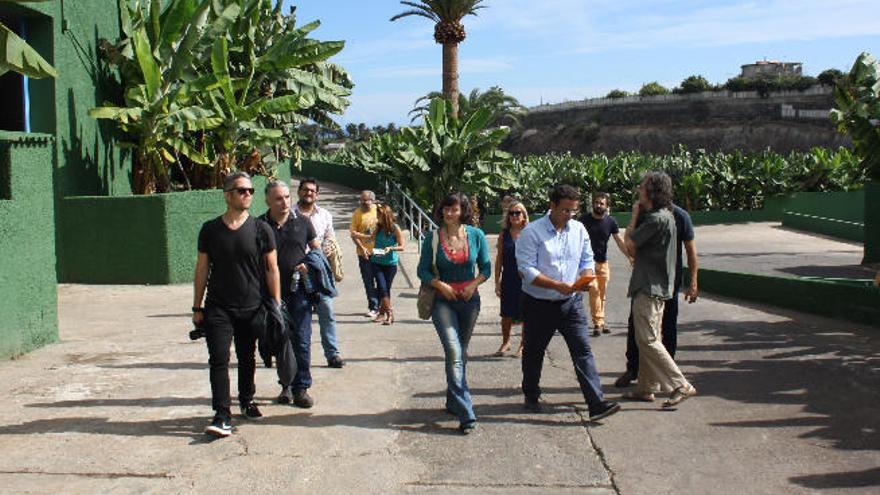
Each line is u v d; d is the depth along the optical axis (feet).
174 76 44.68
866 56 45.78
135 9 49.16
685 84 256.52
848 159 98.17
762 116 234.99
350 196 99.76
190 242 43.34
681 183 97.04
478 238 18.54
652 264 18.98
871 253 55.77
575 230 18.57
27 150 25.07
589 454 16.33
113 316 33.06
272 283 17.62
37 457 15.97
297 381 19.45
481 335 29.12
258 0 51.75
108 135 47.50
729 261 59.21
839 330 28.78
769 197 97.04
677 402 19.10
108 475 15.12
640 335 19.19
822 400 19.81
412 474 15.31
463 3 98.48
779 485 14.67
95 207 41.91
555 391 21.04
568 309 18.20
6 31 20.33
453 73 100.73
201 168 53.11
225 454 16.24
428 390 21.20
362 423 18.31
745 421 18.29
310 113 72.69
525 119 308.19
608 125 269.44
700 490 14.51
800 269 54.24
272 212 19.42
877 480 14.85
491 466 15.71
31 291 25.40
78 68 43.68
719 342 27.02
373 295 32.35
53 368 23.11
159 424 18.03
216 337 16.94
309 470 15.47
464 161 75.20
